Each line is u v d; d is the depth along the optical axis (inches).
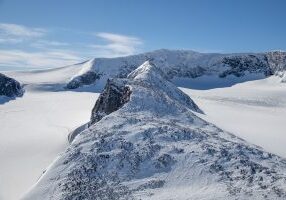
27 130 3612.2
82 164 1616.6
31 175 2210.9
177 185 1524.4
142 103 2326.5
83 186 1507.1
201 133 1978.3
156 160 1660.9
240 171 1573.6
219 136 2038.6
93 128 1925.4
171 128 1935.3
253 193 1405.0
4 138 3248.0
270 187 1440.7
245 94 6358.3
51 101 5935.0
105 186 1518.2
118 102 2632.9
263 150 1924.2
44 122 4055.1
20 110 5147.6
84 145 1744.6
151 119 2092.8
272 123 3225.9
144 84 2810.0
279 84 7726.4
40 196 1471.5
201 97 5871.1
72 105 5310.0
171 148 1744.6
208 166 1610.5
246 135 2411.4
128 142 1765.5
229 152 1731.1
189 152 1711.4
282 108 5142.7
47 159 2554.1
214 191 1440.7
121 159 1658.5
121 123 1973.4
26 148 2844.5
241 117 3390.7
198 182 1526.8
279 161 1755.7
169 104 2439.7
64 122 3919.8
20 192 1955.0
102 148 1720.0
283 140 2412.6
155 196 1448.1
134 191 1491.1
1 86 6584.6
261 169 1588.3
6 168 2346.2
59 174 1578.5
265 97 6072.8
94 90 7849.4
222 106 4463.6
